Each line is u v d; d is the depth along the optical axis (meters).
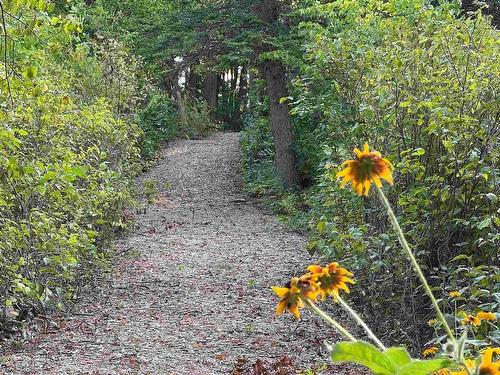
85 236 6.89
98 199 8.12
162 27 15.02
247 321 6.82
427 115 5.50
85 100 13.13
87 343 6.07
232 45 13.88
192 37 14.34
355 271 6.19
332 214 6.80
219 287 8.24
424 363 1.18
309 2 13.22
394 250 5.57
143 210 14.14
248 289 8.14
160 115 23.81
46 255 6.50
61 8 16.08
